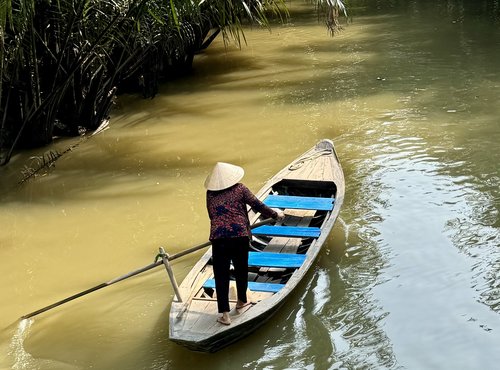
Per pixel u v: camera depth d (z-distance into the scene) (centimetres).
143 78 1532
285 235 779
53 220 962
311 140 1198
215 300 671
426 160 1062
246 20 2467
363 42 1945
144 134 1308
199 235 887
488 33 1912
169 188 1045
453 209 898
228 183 645
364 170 1040
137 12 1147
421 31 2014
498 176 985
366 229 861
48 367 643
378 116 1295
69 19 1121
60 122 1321
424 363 625
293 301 720
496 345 644
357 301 719
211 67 1812
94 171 1137
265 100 1472
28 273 824
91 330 700
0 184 1102
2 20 945
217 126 1323
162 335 684
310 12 2542
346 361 631
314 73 1662
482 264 773
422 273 764
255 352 647
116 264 832
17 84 1166
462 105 1319
